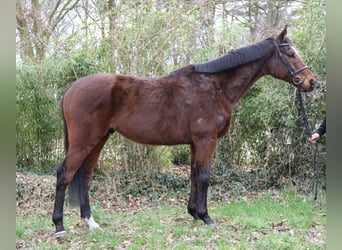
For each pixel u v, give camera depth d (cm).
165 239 350
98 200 516
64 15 795
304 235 354
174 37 573
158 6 594
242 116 577
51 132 605
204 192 381
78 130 356
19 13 711
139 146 561
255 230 372
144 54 567
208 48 588
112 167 563
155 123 371
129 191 543
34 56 655
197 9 672
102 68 570
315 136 355
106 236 358
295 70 391
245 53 390
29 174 580
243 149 598
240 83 392
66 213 461
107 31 584
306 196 522
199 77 384
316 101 538
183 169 634
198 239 345
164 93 375
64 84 586
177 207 486
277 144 571
